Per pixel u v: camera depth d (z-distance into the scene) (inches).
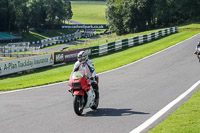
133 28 4859.7
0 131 338.3
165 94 548.4
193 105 435.8
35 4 5861.2
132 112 421.1
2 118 397.1
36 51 2942.9
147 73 859.4
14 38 4692.4
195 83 649.0
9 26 5290.4
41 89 666.2
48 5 6717.5
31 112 430.9
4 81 890.7
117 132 329.7
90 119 388.2
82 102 411.8
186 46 1624.0
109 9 5251.0
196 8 4694.9
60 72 1044.5
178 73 818.2
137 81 722.8
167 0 4633.4
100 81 754.8
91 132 331.6
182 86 622.5
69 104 487.8
